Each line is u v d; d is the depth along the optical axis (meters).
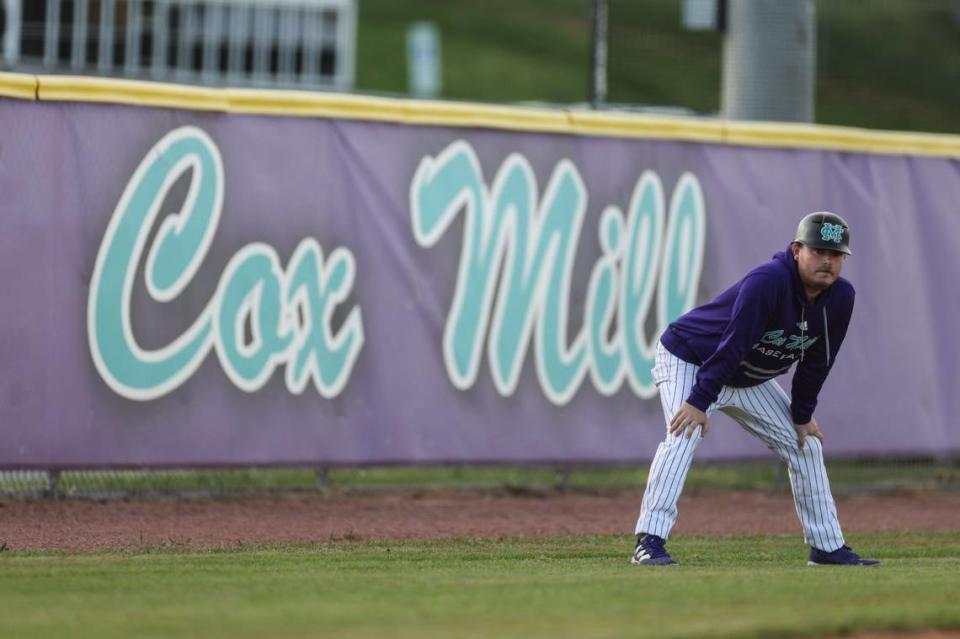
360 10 160.00
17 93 29.53
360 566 22.58
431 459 32.72
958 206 37.44
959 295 37.34
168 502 31.55
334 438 31.98
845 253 21.69
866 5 134.62
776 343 22.30
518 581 20.55
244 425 31.28
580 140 34.12
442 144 33.00
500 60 143.75
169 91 30.73
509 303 33.47
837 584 20.31
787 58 41.62
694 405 22.31
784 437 23.50
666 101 113.81
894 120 109.56
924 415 36.81
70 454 29.89
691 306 35.12
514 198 33.53
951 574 22.03
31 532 26.78
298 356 31.75
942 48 127.31
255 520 29.50
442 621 17.00
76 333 29.95
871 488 37.09
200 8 85.88
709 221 35.28
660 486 22.83
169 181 30.73
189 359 30.86
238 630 16.38
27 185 29.61
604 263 34.31
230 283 31.22
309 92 32.19
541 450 33.59
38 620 17.00
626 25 132.75
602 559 24.08
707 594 19.14
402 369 32.56
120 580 20.41
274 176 31.61
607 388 34.31
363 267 32.31
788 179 35.94
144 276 30.52
